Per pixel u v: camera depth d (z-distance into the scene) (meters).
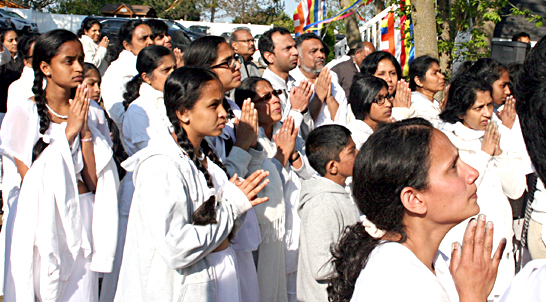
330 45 14.88
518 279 1.37
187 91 2.38
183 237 2.07
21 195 2.81
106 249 3.04
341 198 2.73
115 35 14.62
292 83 4.85
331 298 1.80
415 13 6.72
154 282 2.18
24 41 4.78
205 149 2.73
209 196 2.37
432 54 6.71
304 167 3.60
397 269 1.46
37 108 2.98
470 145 3.47
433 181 1.51
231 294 2.40
